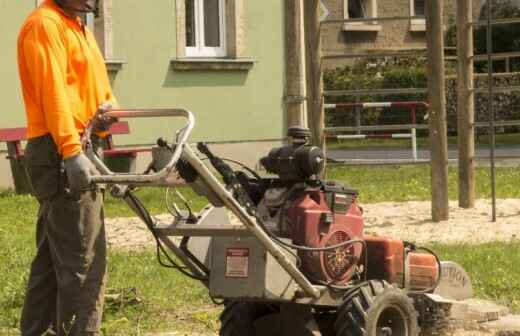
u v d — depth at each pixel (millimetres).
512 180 53406
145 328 21938
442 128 37531
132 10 56812
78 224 17266
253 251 16922
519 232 35562
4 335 21078
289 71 35000
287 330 18312
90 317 17516
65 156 16625
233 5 60500
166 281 26453
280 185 17984
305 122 45656
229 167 17406
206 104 59531
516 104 90500
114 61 55844
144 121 57188
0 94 51688
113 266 28594
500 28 103375
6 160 50906
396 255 18969
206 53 60594
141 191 46281
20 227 38438
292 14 34875
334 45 104812
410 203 43375
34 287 18219
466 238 34406
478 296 24781
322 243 17688
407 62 97625
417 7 109000
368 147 80875
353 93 37281
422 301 19766
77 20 17781
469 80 39969
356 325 17375
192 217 17625
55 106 16672
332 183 18188
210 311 23438
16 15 52125
